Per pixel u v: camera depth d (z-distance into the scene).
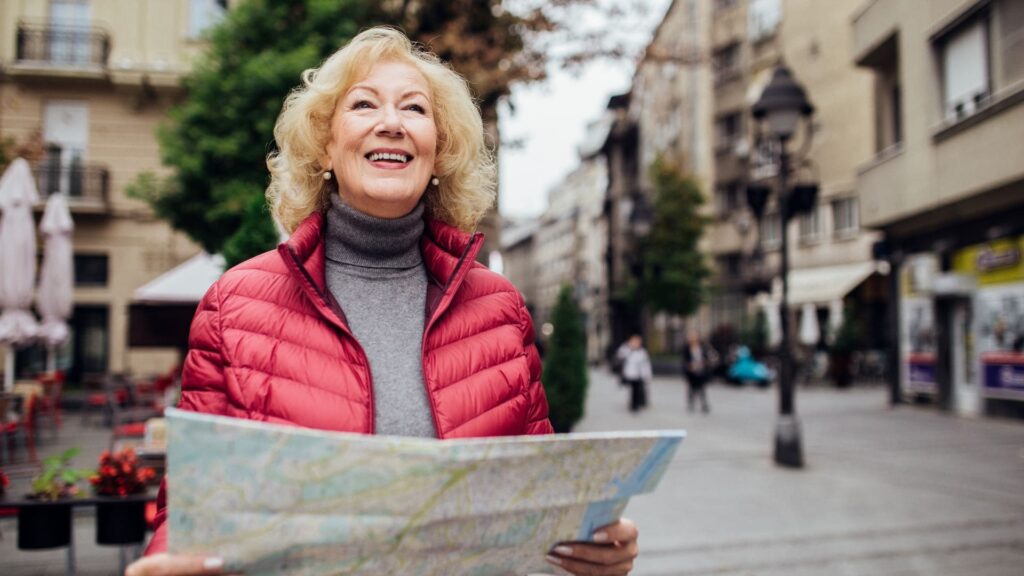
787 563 5.33
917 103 14.28
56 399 12.30
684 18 36.09
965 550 5.63
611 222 51.78
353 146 1.62
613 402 19.78
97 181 19.34
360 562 1.13
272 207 1.86
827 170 28.62
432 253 1.73
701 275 30.25
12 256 11.19
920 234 16.09
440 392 1.53
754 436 12.34
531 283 103.31
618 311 49.09
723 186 34.09
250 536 1.07
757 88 31.17
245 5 12.16
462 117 1.89
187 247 19.67
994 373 14.33
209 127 12.33
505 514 1.20
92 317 19.47
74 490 4.28
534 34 9.22
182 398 1.48
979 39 12.70
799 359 26.42
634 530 1.39
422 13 9.72
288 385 1.42
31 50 19.42
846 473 8.91
